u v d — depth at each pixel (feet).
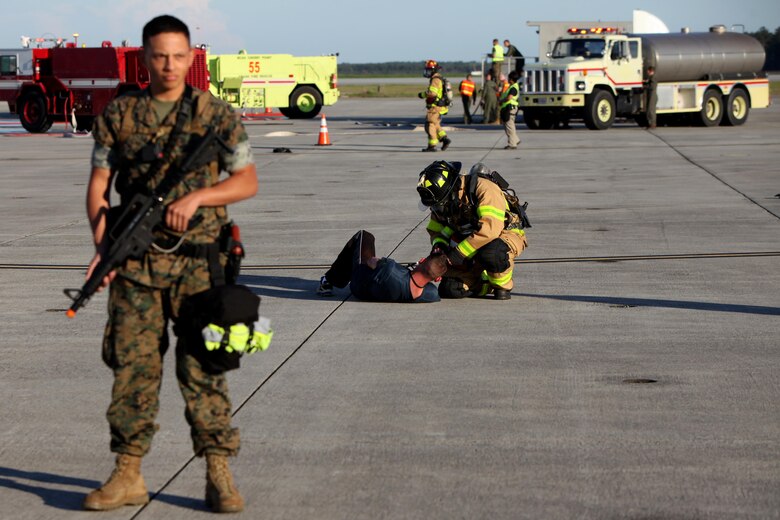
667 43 151.84
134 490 20.16
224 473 19.89
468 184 38.45
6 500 20.62
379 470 22.09
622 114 155.74
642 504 20.13
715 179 81.76
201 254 19.27
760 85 161.58
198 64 166.40
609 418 25.41
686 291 40.73
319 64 187.21
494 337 33.81
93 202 19.39
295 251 51.08
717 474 21.67
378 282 38.91
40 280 44.32
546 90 147.64
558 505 20.12
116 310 19.47
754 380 28.53
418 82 559.79
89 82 152.66
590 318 36.42
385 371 29.81
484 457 22.81
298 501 20.48
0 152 118.83
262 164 99.86
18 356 31.73
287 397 27.35
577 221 60.34
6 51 155.53
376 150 115.85
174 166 19.11
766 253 48.98
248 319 18.88
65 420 25.62
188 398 19.54
